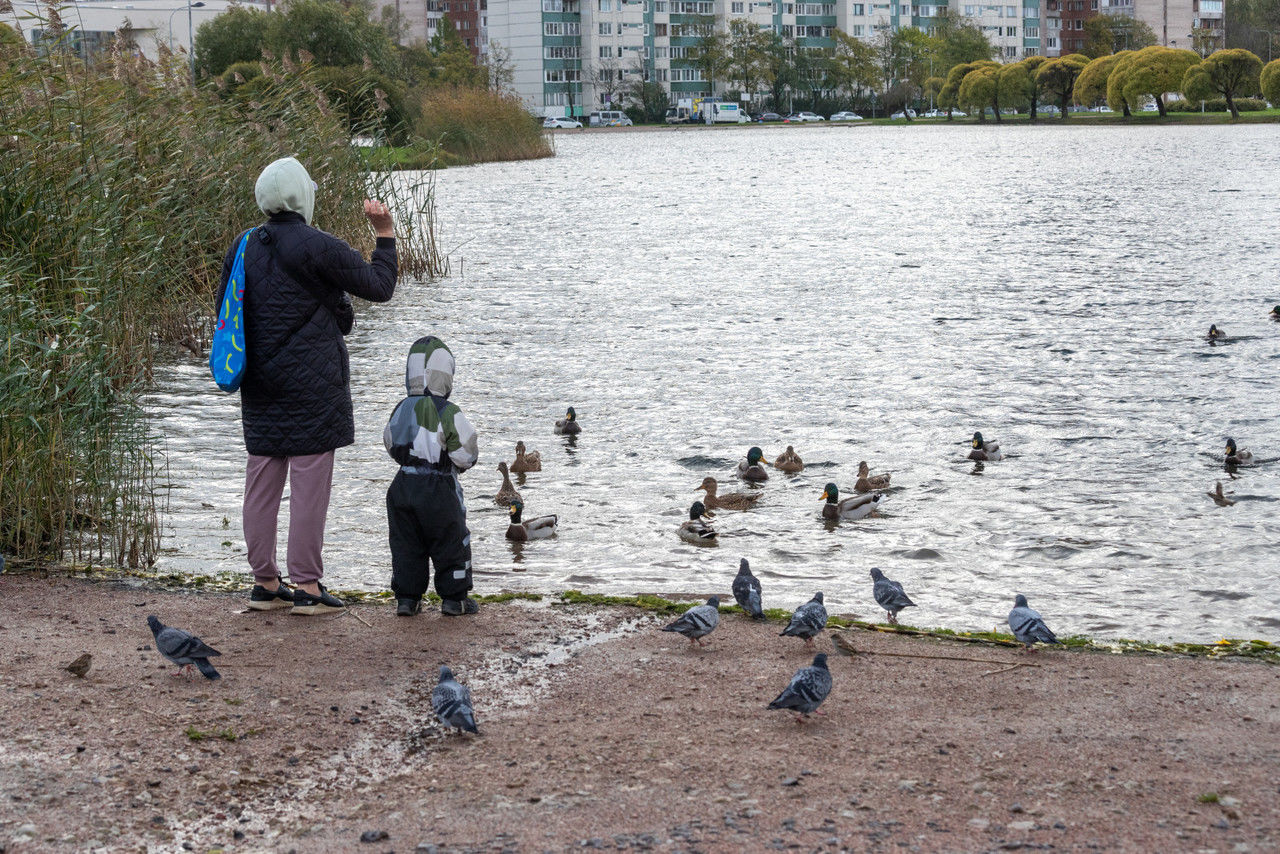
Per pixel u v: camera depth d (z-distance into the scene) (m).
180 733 7.05
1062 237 41.03
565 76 185.62
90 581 10.32
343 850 5.79
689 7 193.25
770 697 7.73
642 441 17.11
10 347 12.03
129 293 18.56
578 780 6.50
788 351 23.12
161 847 5.84
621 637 9.01
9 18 18.11
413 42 171.62
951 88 170.38
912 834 5.82
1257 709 7.48
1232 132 116.25
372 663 8.27
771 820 5.98
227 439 16.64
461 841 5.85
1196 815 5.98
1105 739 6.98
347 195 28.80
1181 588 11.16
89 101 18.58
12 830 5.90
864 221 47.56
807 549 12.55
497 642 8.78
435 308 28.08
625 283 32.00
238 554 11.77
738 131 165.62
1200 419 17.89
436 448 9.13
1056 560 12.07
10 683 7.67
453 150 89.12
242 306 8.73
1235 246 37.53
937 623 10.19
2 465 11.19
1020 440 16.92
